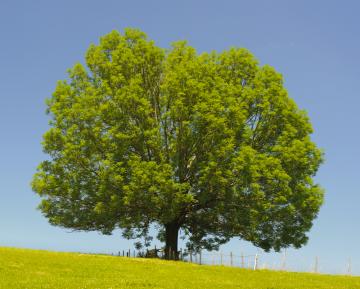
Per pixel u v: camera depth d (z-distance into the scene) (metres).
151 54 60.03
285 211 55.16
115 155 54.56
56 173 56.50
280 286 42.84
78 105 56.66
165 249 59.19
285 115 58.31
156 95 59.91
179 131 56.19
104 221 56.94
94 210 53.81
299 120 59.19
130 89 55.72
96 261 48.41
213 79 58.25
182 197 53.28
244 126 56.78
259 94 58.56
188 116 55.84
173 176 55.34
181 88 56.38
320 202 57.22
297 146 56.66
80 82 59.94
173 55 60.53
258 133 58.84
